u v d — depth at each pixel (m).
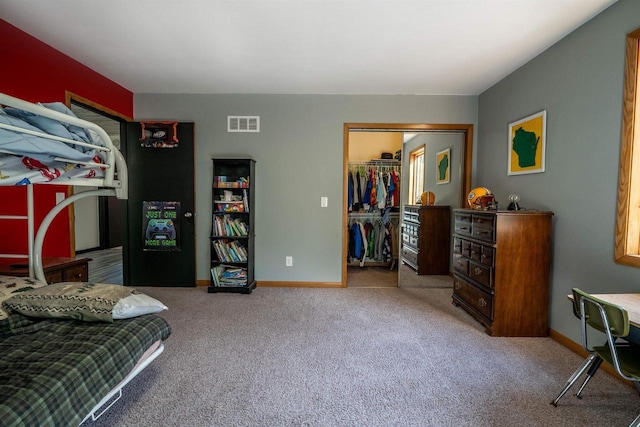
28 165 1.43
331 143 3.81
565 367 2.08
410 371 2.01
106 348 1.34
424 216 4.25
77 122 1.57
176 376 1.93
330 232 3.86
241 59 2.83
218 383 1.86
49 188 2.62
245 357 2.17
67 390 1.12
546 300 2.53
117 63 2.94
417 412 1.62
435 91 3.67
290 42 2.50
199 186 3.85
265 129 3.82
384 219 4.83
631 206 1.91
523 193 2.91
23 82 2.38
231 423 1.53
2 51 2.21
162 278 3.83
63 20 2.20
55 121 1.48
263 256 3.89
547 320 2.54
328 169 3.82
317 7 2.02
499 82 3.31
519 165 2.96
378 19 2.16
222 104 3.81
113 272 4.61
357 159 4.78
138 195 3.80
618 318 1.33
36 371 1.13
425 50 2.62
